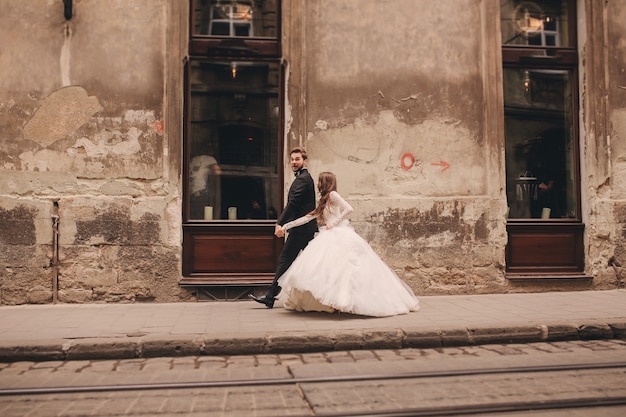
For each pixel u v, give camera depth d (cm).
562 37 923
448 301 782
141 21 810
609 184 883
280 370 494
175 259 796
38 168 787
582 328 621
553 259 884
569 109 921
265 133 855
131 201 795
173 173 803
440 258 842
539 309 712
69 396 421
